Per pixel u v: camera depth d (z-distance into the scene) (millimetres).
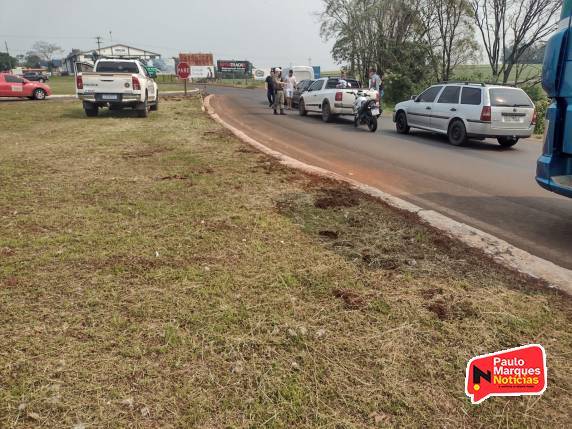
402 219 5168
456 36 29875
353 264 3949
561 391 2506
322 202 5734
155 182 6496
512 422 2293
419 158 9859
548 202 6469
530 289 3596
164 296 3355
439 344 2875
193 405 2338
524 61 27516
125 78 14758
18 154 8469
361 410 2334
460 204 6320
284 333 2945
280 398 2395
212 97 29047
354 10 33281
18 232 4527
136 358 2680
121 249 4160
